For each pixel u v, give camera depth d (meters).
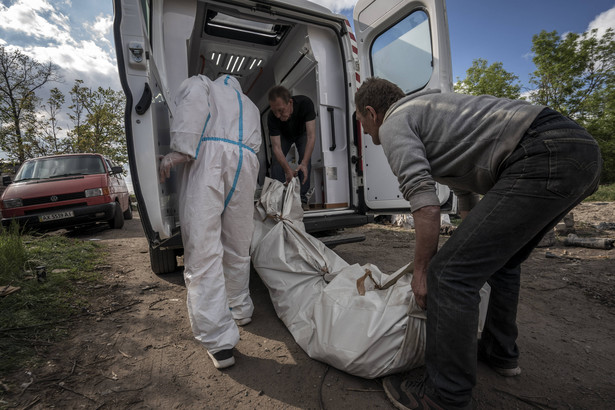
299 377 1.73
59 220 6.07
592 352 1.98
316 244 2.58
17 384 1.58
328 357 1.72
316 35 3.53
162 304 2.69
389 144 1.42
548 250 4.45
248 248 2.22
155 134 1.85
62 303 2.54
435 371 1.37
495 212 1.24
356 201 3.67
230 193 1.95
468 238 1.27
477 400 1.54
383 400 1.56
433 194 1.35
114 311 2.51
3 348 1.83
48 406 1.45
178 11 2.78
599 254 4.15
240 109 2.03
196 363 1.86
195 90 1.79
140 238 6.01
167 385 1.65
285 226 2.56
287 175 3.50
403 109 1.46
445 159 1.40
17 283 2.78
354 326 1.67
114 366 1.79
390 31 3.46
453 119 1.37
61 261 3.63
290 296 2.27
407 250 4.61
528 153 1.19
